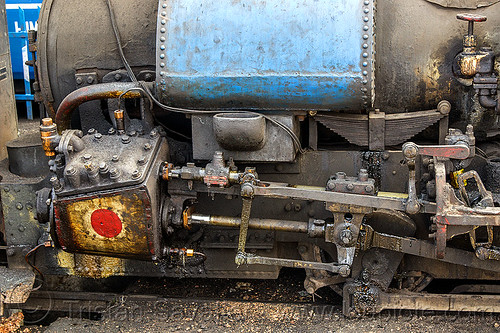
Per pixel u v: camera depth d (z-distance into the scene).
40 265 4.11
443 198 3.29
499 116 3.67
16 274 4.00
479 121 3.69
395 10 3.60
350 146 3.90
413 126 3.65
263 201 3.86
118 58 3.91
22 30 7.42
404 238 3.61
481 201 3.34
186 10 3.49
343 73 3.32
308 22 3.34
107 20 3.92
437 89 3.63
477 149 3.78
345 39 3.31
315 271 3.96
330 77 3.33
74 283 4.54
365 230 3.59
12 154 4.15
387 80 3.65
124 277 4.68
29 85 7.39
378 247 3.74
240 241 3.61
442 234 3.36
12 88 5.23
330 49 3.32
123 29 3.88
